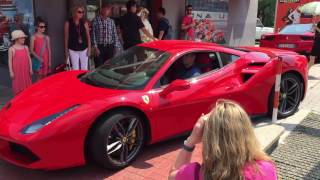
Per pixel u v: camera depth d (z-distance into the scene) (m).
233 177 1.80
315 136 5.41
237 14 14.82
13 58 6.20
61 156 3.71
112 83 4.45
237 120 1.85
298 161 4.57
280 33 12.52
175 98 4.48
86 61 7.43
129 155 4.23
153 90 4.38
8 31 8.37
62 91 4.29
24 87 6.36
